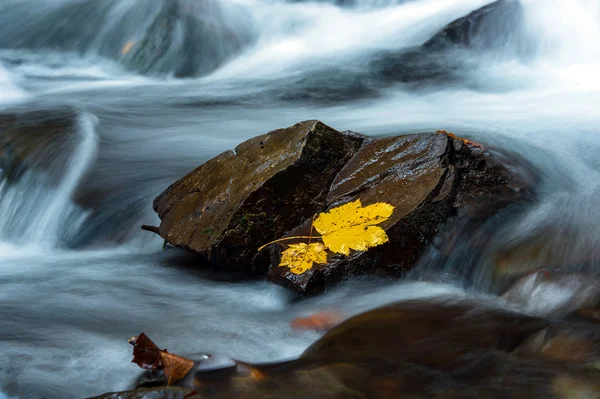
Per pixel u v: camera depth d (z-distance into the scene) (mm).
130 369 2887
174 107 8445
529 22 9742
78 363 2953
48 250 5102
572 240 3678
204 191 4062
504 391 2496
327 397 2545
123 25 12055
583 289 3227
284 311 3469
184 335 3215
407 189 3785
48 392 2723
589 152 5312
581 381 2518
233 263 3701
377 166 3988
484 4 10797
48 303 3699
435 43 10117
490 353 2807
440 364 2748
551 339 2869
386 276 3529
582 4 9539
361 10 13055
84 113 7590
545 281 3354
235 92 9297
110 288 3922
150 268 4250
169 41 11508
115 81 10906
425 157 3951
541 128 6016
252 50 11695
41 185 5855
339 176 4000
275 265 3650
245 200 3688
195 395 2564
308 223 3779
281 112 7918
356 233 3549
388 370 2715
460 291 3549
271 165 3908
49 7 13008
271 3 13070
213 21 11914
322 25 12344
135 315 3502
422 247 3639
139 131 7117
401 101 8180
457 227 3773
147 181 5504
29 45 12570
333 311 3340
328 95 8734
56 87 10320
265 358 2934
